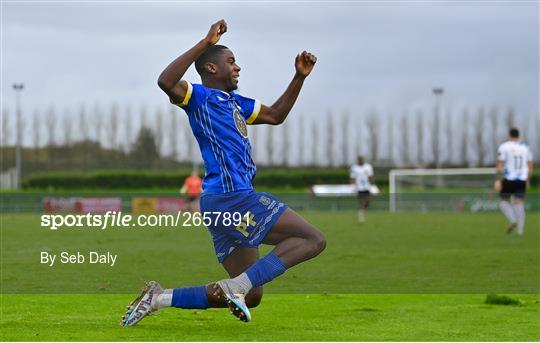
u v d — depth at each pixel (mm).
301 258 22047
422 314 26281
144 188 160500
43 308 27406
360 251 50406
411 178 162250
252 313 26438
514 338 21812
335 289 33344
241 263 23375
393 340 21344
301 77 24750
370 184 87125
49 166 177500
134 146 179500
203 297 22156
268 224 22297
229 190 22547
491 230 71375
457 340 21469
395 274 38906
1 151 176875
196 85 22828
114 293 31594
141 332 22281
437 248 52656
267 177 164625
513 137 62781
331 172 165750
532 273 39281
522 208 63500
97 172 161125
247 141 23266
